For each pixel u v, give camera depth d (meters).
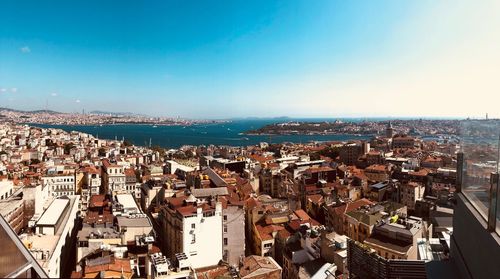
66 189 164.25
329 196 131.00
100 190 173.75
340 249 74.94
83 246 72.44
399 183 136.00
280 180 165.25
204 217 84.81
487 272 30.80
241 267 77.44
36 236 74.75
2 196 114.50
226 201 97.69
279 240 96.50
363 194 144.12
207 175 143.62
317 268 76.50
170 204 95.62
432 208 104.69
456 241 42.41
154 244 83.50
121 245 75.25
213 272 73.88
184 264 69.25
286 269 87.75
